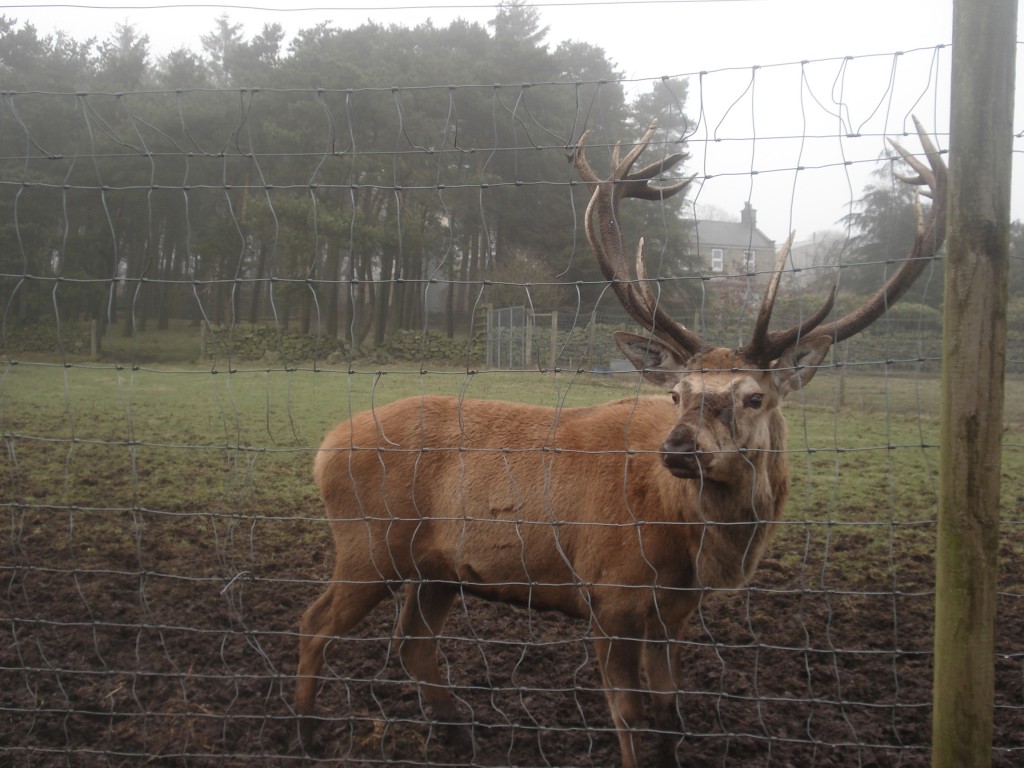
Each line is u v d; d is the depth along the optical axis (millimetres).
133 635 5141
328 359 24250
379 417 4441
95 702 4320
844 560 6750
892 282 3605
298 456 10758
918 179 3605
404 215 19641
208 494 8680
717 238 40781
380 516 4262
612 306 21531
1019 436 11828
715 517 3795
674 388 3934
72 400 15742
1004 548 7121
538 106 19547
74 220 23875
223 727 4043
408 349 24625
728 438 3709
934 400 15969
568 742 4121
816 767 3859
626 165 4086
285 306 25406
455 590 4594
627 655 3867
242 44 37844
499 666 4891
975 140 2480
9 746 3896
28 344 24828
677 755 3990
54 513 7766
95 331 24547
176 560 6566
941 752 2658
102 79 34250
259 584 6082
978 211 2488
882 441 12141
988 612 2570
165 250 27031
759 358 3910
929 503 8609
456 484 4223
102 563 6441
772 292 3791
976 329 2508
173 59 38625
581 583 3770
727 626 5414
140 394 16594
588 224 4160
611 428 4215
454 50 29203
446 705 4336
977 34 2465
